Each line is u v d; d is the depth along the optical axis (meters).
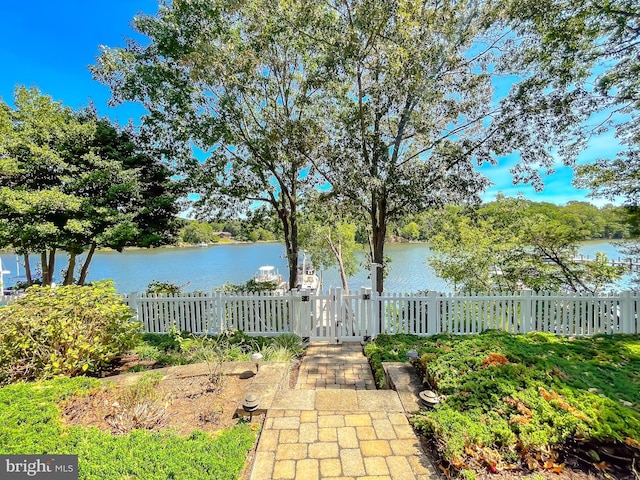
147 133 8.81
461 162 7.36
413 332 6.47
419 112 7.60
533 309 6.18
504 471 2.13
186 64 7.46
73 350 3.91
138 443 2.26
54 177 7.68
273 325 6.67
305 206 10.12
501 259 8.84
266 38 7.59
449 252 10.38
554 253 8.11
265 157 8.62
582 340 5.39
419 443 2.52
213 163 8.97
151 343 5.96
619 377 3.51
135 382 3.32
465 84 6.96
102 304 4.39
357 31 6.86
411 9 6.23
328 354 5.82
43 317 3.87
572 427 2.33
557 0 5.89
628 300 5.98
